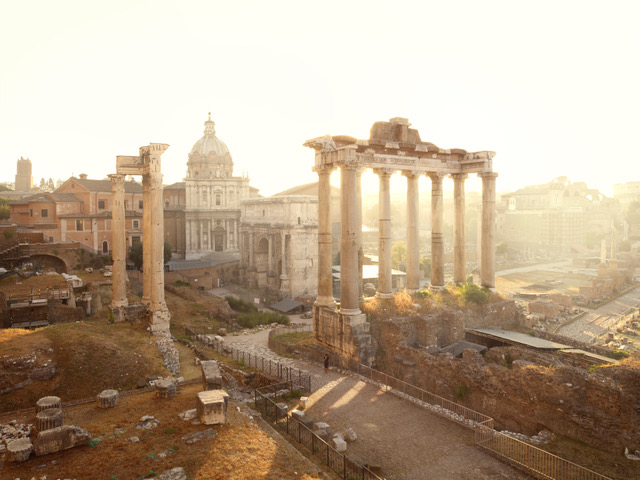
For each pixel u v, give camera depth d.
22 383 25.53
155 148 39.50
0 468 15.72
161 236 39.66
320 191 36.94
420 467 20.25
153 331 37.94
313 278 92.06
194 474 15.59
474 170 43.06
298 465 17.33
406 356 31.91
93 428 18.98
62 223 82.38
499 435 21.92
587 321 70.81
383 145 37.38
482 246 44.00
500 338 35.62
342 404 27.12
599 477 18.83
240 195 119.62
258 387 30.86
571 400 22.39
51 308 39.88
